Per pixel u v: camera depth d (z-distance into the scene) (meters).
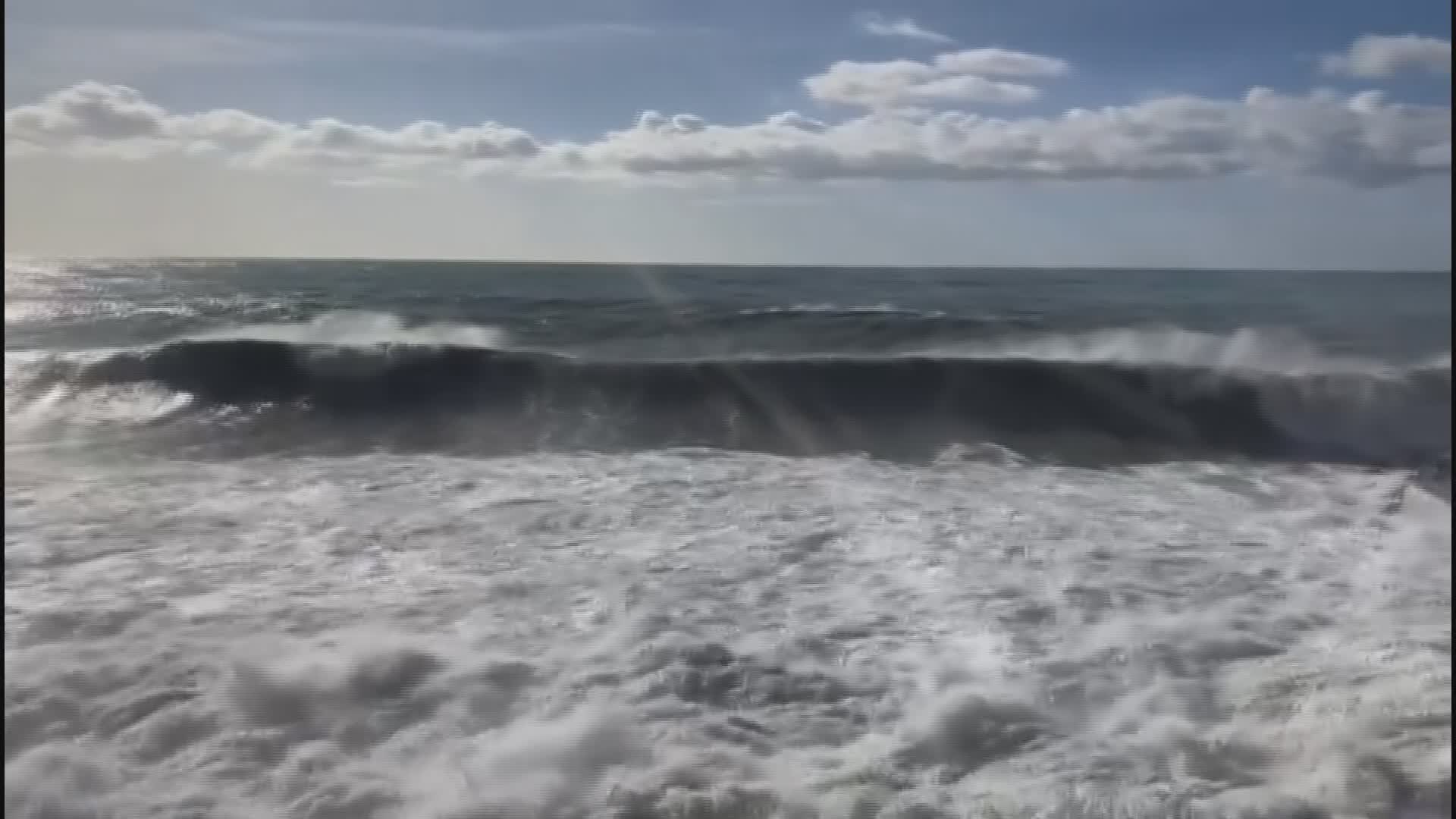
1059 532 7.07
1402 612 5.50
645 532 6.99
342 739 4.01
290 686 4.41
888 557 6.48
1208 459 9.96
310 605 5.47
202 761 3.83
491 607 5.51
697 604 5.61
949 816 3.56
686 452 9.91
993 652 4.96
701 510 7.59
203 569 6.05
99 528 6.87
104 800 3.56
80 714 4.14
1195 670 4.74
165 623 5.14
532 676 4.62
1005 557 6.50
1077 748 4.04
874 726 4.23
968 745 4.07
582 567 6.21
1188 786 3.73
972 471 9.24
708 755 3.95
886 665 4.82
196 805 3.55
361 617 5.31
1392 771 3.75
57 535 6.68
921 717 4.28
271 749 3.93
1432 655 4.85
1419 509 7.82
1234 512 7.73
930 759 3.96
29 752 3.82
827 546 6.71
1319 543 6.85
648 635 5.12
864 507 7.74
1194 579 6.07
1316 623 5.33
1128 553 6.59
